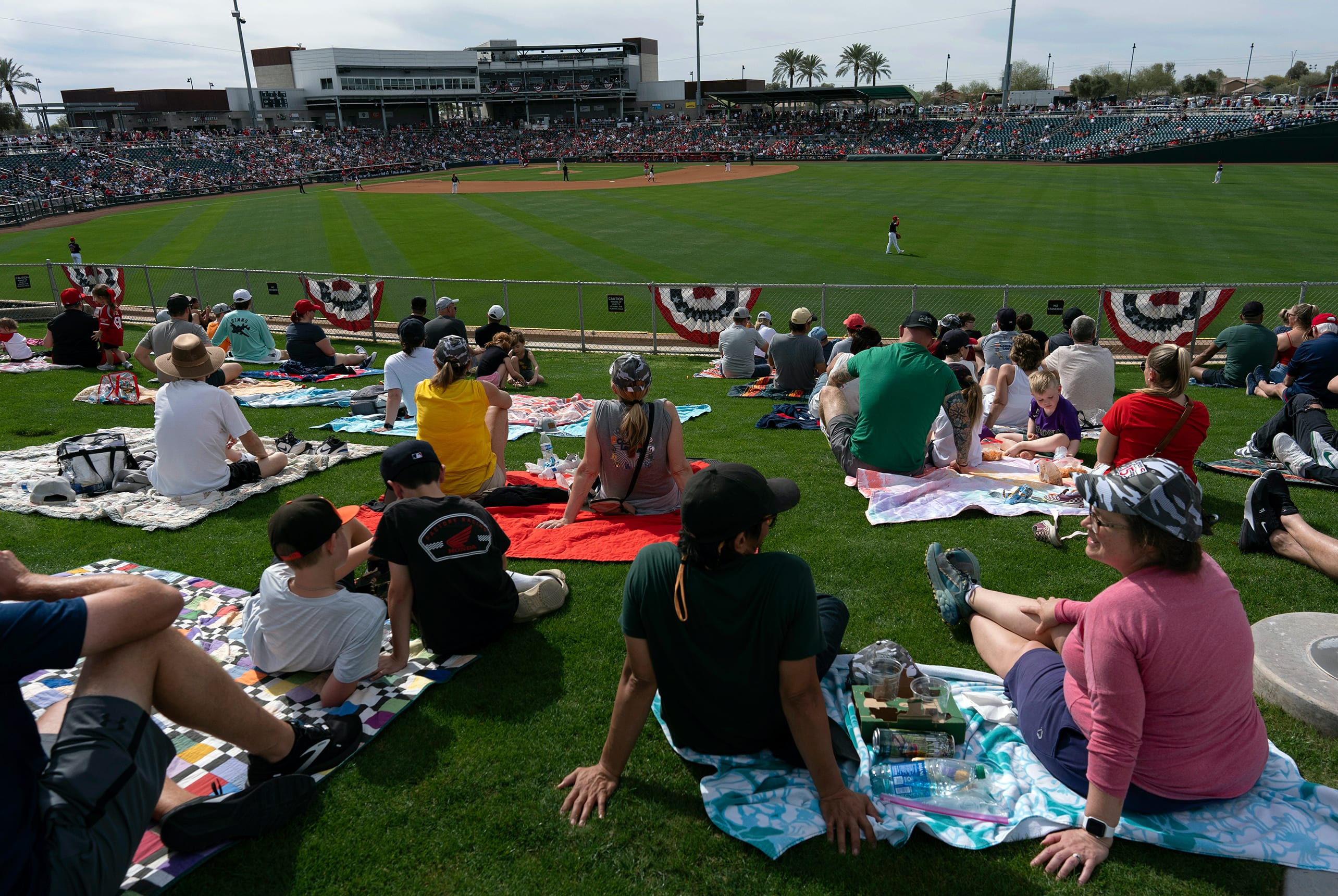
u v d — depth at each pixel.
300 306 12.26
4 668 2.21
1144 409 5.17
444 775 3.32
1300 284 13.43
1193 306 13.55
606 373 13.14
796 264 26.39
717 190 54.66
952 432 6.65
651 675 3.00
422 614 4.02
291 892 2.76
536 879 2.80
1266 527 5.03
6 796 2.15
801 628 2.79
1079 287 13.95
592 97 121.38
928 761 3.19
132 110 103.75
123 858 2.39
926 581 4.89
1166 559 2.64
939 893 2.68
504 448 7.12
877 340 9.35
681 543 2.83
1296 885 2.66
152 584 2.54
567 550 5.39
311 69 109.19
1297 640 3.82
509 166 95.94
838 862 2.81
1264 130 67.62
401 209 47.59
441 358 6.03
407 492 4.30
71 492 6.47
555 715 3.70
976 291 21.70
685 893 2.73
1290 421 6.77
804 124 99.69
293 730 3.21
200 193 67.81
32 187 61.72
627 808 3.10
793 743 3.20
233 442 7.22
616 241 32.31
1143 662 2.67
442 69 116.75
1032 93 121.75
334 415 9.72
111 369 12.44
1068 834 2.81
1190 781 2.82
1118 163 68.38
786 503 5.36
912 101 102.94
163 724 3.61
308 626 3.72
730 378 12.78
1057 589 4.71
